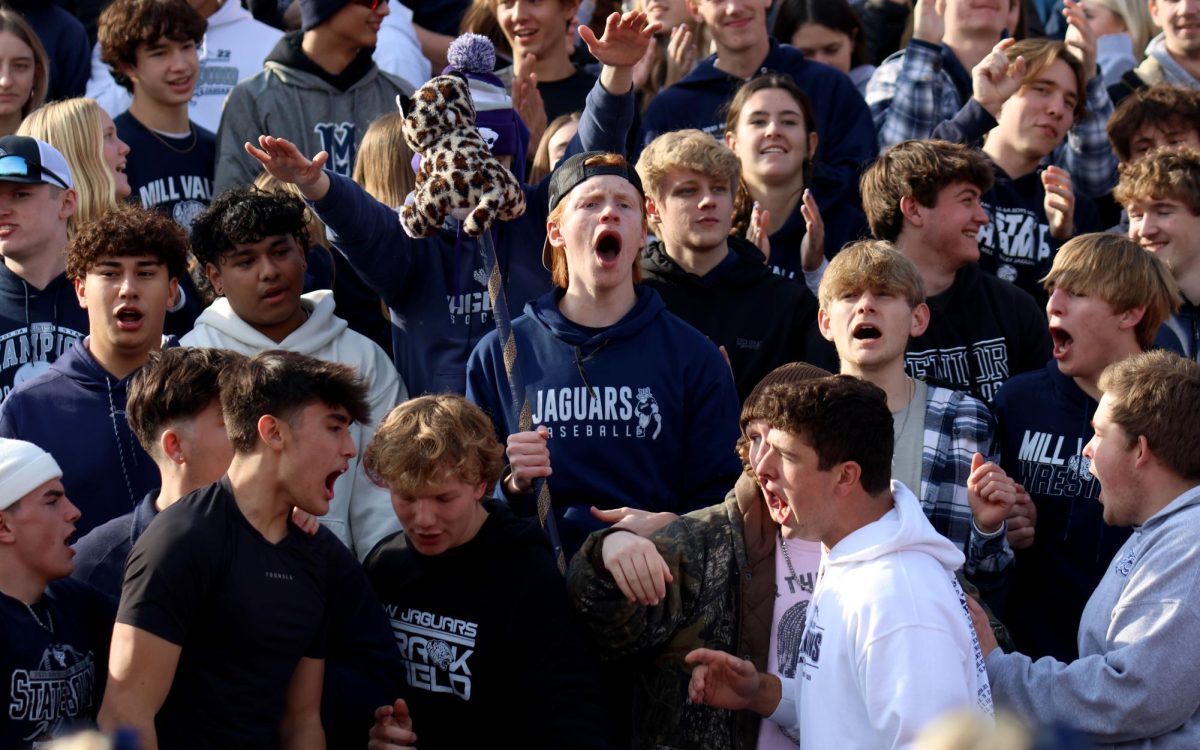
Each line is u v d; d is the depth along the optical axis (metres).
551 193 16.02
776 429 11.74
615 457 15.09
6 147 17.42
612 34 16.86
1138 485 13.14
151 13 21.78
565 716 12.82
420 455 12.87
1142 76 26.03
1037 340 18.61
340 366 12.32
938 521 15.46
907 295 15.77
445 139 14.84
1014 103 21.36
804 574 12.99
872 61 28.22
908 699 10.60
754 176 20.69
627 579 12.56
